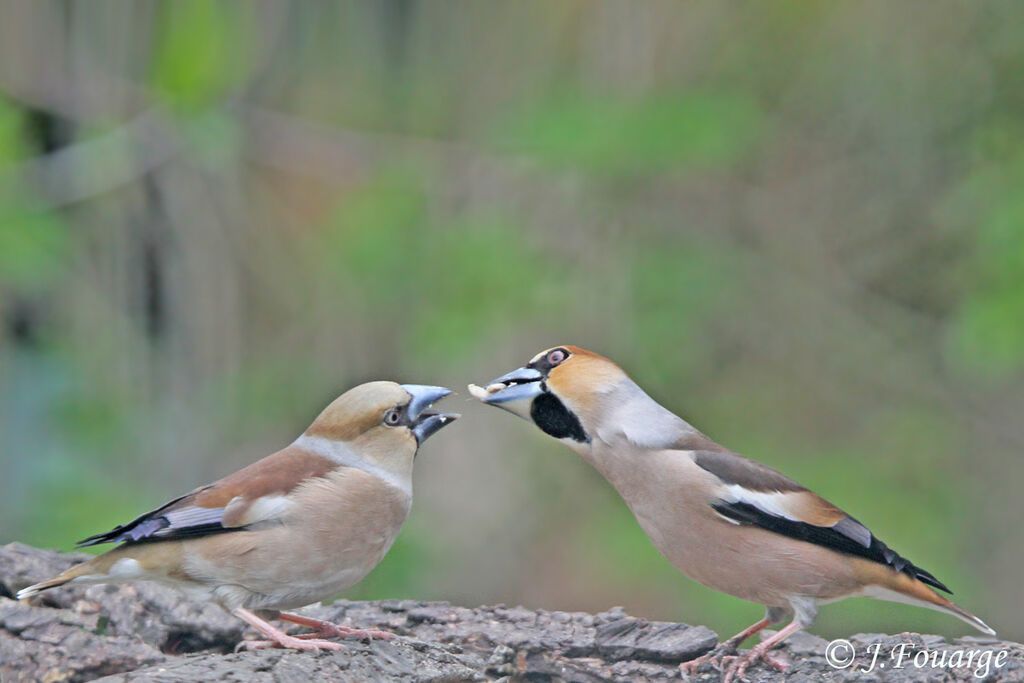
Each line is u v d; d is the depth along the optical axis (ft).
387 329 53.11
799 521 28.17
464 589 49.93
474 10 56.13
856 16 59.41
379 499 27.12
